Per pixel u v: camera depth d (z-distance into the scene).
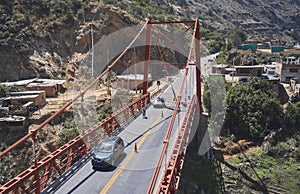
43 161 19.55
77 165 22.31
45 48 60.44
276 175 42.78
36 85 49.41
